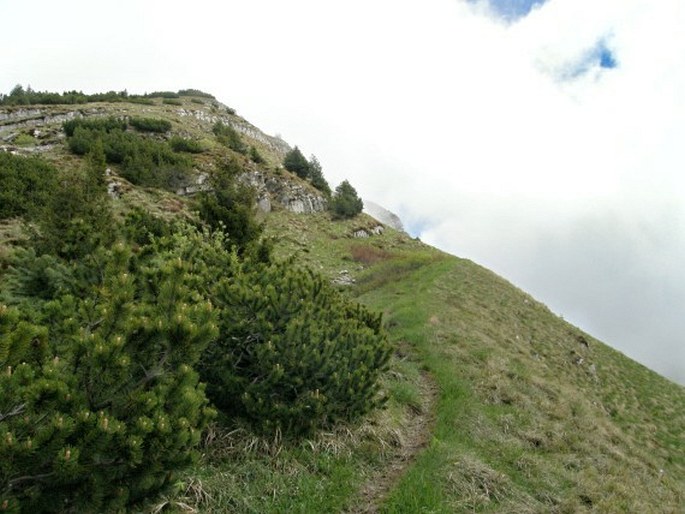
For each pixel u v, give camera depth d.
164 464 3.81
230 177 30.33
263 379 7.23
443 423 9.99
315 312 8.94
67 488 3.48
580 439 12.03
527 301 34.66
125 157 37.69
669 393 30.42
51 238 11.50
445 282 31.16
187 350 4.35
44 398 3.29
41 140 45.03
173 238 10.25
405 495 6.57
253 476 6.23
